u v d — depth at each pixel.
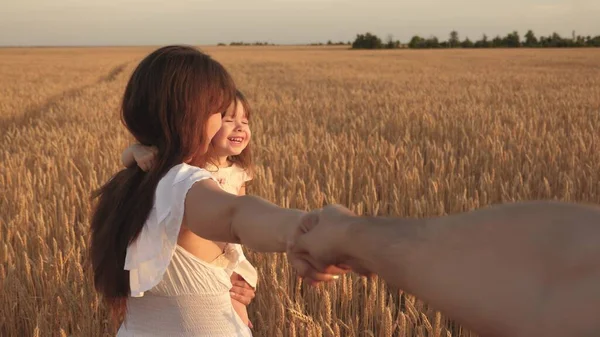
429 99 17.16
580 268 0.43
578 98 16.81
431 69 39.16
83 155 8.52
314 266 0.93
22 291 3.74
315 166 7.46
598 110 13.76
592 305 0.41
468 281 0.50
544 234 0.46
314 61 54.59
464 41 111.50
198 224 1.42
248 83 26.23
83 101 17.52
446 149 8.54
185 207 1.47
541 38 109.12
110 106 16.30
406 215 5.98
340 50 101.19
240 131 1.91
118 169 7.45
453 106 14.57
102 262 1.74
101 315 3.82
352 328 3.32
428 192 6.27
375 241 0.69
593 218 0.45
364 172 6.89
